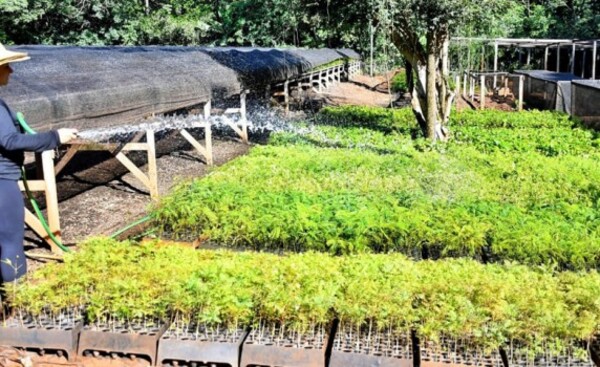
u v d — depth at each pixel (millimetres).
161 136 13219
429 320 3957
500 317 3973
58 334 4242
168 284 4340
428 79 12070
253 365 4086
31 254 6145
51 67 7863
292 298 4086
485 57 28250
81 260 4770
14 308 4426
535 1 33375
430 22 11078
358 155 9844
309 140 11859
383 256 5074
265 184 7750
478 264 4973
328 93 25812
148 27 27312
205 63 12500
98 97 7449
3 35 22703
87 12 26219
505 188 7988
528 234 5828
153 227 6875
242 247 6086
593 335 4105
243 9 31891
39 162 7484
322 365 3990
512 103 22141
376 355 3941
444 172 8656
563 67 32125
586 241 5676
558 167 9266
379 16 10969
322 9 12047
